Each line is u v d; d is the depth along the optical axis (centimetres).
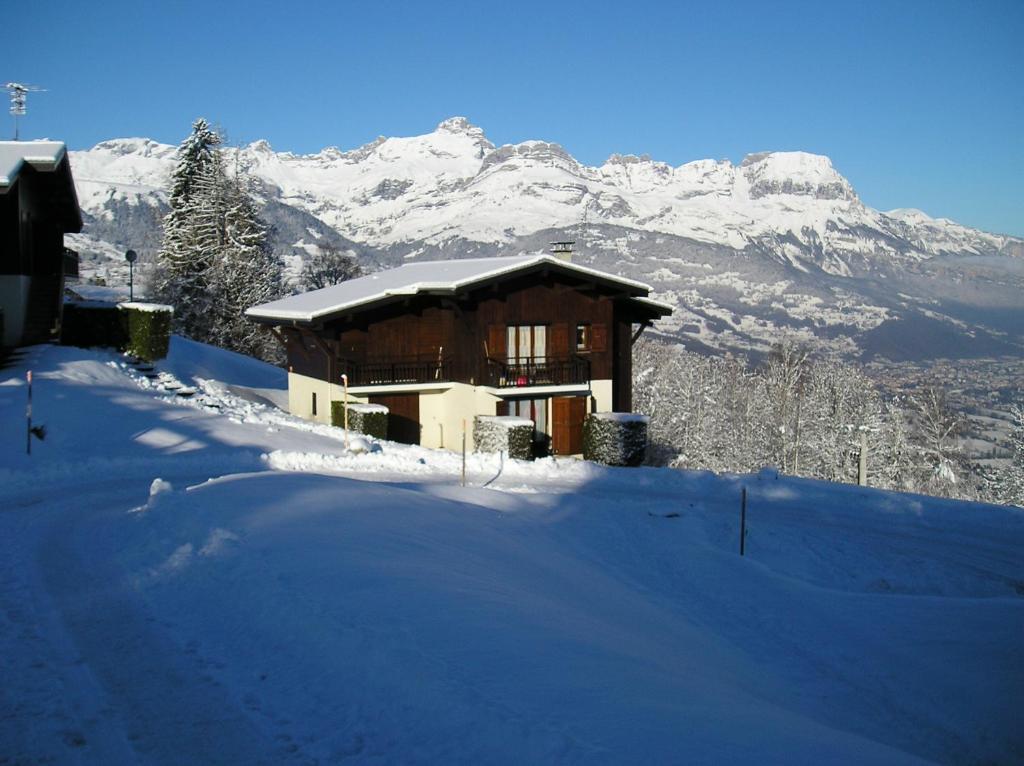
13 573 1128
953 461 6556
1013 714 1054
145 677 800
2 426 2062
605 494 2169
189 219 6006
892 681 1142
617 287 3067
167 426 2331
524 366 2970
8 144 2995
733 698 848
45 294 3212
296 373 3381
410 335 3028
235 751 666
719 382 7156
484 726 652
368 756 645
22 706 740
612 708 701
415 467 2331
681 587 1502
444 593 963
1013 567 1669
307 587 954
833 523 1950
